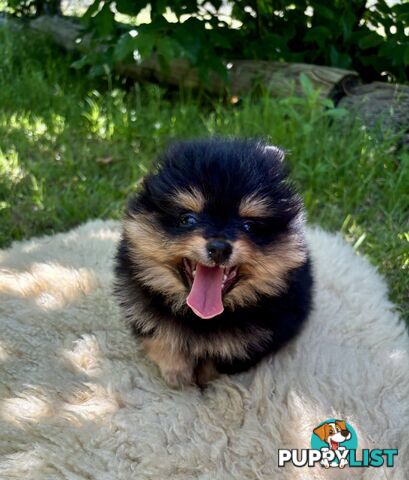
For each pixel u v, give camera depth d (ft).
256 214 1.53
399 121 2.91
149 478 1.46
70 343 1.90
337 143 2.83
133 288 1.70
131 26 3.49
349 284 2.14
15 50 4.14
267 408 1.63
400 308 2.16
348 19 3.33
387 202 2.65
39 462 1.48
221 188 1.51
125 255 1.72
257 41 3.43
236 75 3.38
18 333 1.93
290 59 3.43
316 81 3.14
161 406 1.66
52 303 2.06
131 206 1.66
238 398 1.67
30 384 1.73
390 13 3.34
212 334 1.68
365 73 3.47
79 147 3.12
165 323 1.69
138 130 3.22
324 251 2.28
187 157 1.57
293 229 1.62
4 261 2.27
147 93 3.60
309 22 3.51
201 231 1.50
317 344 1.86
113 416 1.62
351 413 1.61
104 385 1.73
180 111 3.30
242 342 1.70
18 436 1.56
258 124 2.96
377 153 2.76
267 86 3.28
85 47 3.83
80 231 2.48
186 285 1.62
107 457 1.50
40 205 2.69
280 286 1.64
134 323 1.74
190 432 1.59
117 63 3.71
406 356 1.85
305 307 1.77
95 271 2.21
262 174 1.56
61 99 3.56
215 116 3.31
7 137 3.12
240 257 1.53
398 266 2.34
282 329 1.71
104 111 3.44
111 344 1.90
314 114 2.89
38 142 3.14
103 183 2.84
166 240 1.55
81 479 1.44
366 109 2.99
